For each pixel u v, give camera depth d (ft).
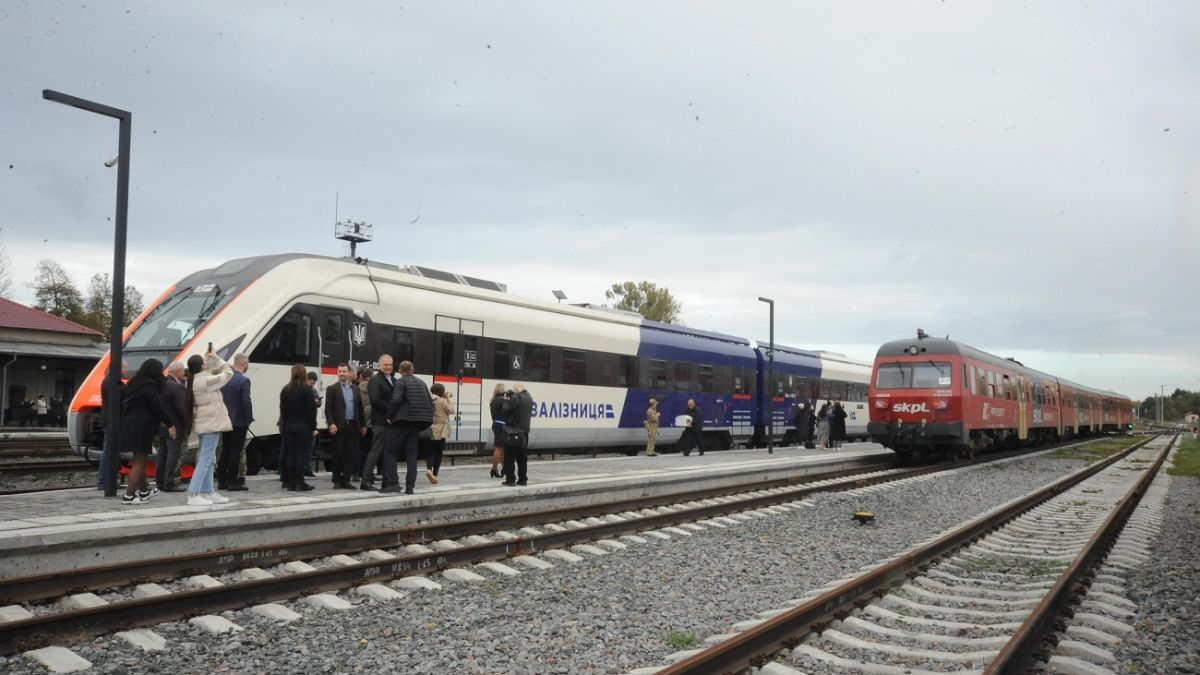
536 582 27.12
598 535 35.17
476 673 18.34
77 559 25.40
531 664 18.99
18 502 33.01
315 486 41.75
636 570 29.66
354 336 50.44
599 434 71.46
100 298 224.12
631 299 209.67
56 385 124.77
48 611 21.95
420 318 55.06
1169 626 22.85
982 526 39.19
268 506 32.14
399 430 38.45
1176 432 317.01
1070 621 22.74
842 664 18.85
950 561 31.73
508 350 62.03
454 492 39.09
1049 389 124.67
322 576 24.76
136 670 18.08
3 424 115.96
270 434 45.65
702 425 84.38
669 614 23.71
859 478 61.05
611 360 73.00
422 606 23.68
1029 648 19.47
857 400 126.72
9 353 114.73
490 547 30.07
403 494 38.32
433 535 33.14
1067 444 150.41
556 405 66.54
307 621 21.95
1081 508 50.67
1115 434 244.01
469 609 23.44
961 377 78.18
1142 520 44.68
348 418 40.52
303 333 47.57
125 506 31.83
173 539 27.76
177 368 36.37
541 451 68.18
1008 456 99.71
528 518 37.47
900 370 80.84
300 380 38.96
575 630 21.71
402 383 38.42
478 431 59.11
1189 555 34.35
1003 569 31.27
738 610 24.36
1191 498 58.85
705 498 49.98
